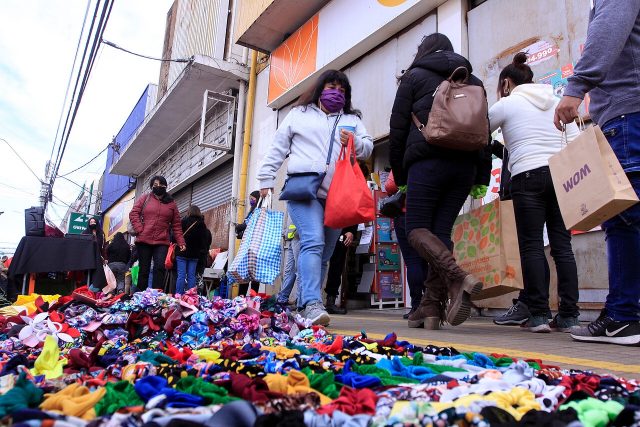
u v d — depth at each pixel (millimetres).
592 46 1994
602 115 2123
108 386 1019
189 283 6867
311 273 2914
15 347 1890
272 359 1482
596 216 1889
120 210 23797
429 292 3057
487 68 5027
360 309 6242
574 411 838
